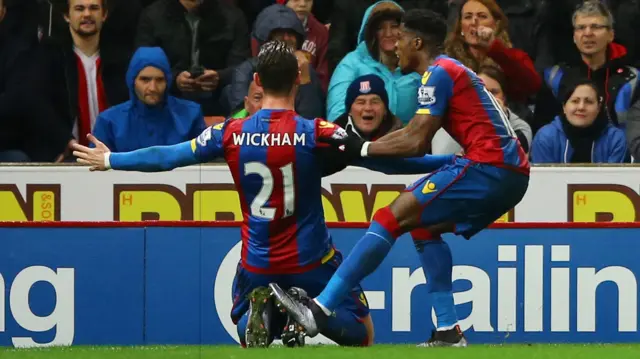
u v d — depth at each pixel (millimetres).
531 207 24281
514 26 28156
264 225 16391
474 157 16812
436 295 18375
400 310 22781
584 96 25500
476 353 14812
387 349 15477
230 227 22953
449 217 16906
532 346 17516
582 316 22906
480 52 25844
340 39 28578
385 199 24250
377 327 22828
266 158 16203
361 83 24672
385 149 16438
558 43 28062
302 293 15914
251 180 16328
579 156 25844
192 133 25750
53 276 22953
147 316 22969
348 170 24203
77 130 27188
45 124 26781
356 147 16344
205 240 22938
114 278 22953
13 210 24344
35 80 26734
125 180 24406
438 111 16844
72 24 26922
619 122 26781
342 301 16812
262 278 16578
